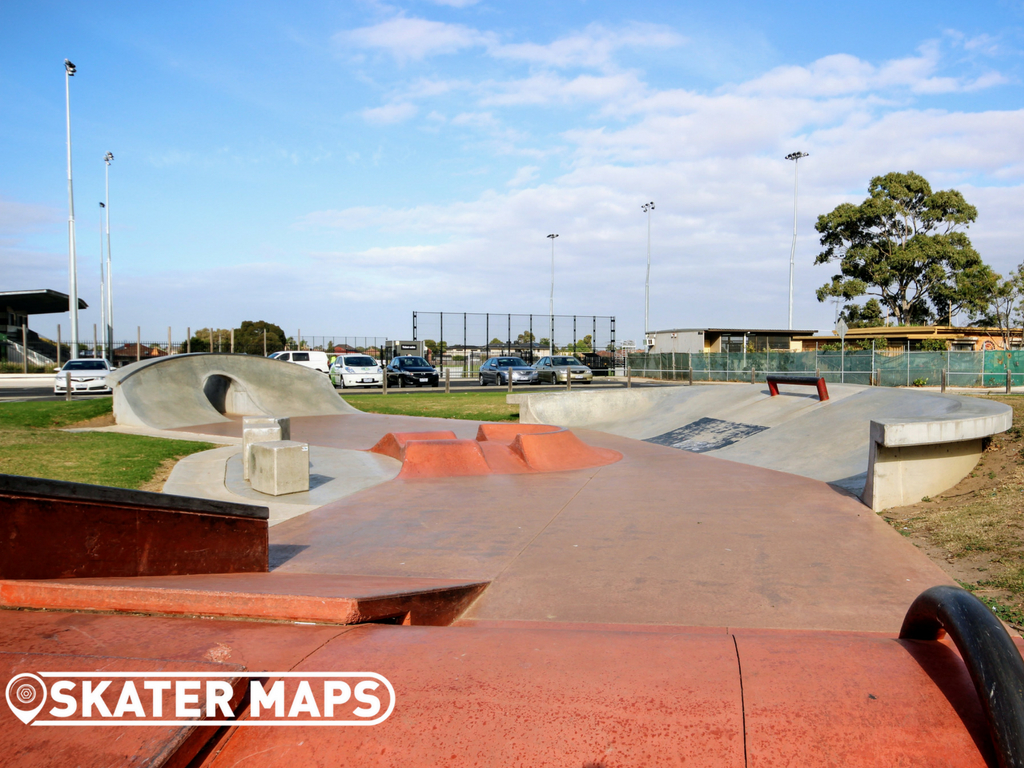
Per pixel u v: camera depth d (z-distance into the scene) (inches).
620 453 389.1
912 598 149.0
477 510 243.8
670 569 173.2
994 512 198.2
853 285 1631.4
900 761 61.1
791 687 71.4
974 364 1012.5
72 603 95.6
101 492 117.6
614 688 71.9
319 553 190.9
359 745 64.3
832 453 325.1
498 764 61.2
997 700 60.5
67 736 62.2
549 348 1817.2
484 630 91.6
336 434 478.6
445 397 815.1
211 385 661.9
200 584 111.8
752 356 1246.9
